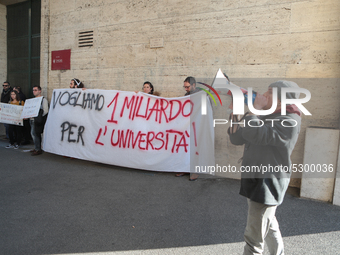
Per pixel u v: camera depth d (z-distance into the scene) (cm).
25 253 238
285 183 178
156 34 560
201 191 400
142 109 503
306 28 416
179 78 539
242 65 470
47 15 733
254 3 453
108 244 255
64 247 248
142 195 382
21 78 877
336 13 395
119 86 622
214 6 489
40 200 359
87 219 305
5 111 684
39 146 634
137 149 495
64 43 711
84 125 552
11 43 890
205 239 267
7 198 365
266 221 180
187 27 521
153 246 253
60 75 726
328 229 290
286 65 434
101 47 644
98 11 641
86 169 514
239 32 469
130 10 592
